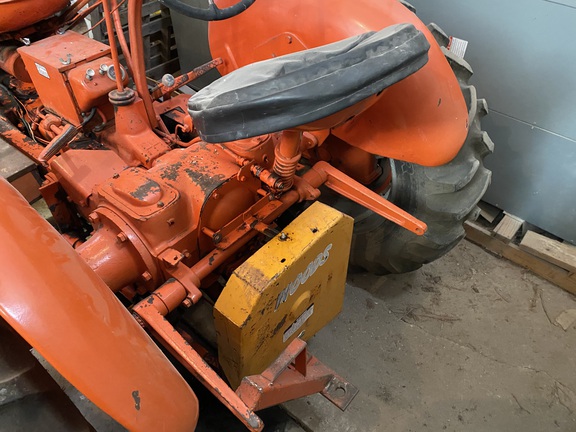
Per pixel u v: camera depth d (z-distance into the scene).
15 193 0.88
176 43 2.98
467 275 2.24
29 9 1.73
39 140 1.86
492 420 1.74
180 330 1.56
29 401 0.80
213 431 1.59
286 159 1.27
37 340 0.70
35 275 0.74
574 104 1.84
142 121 1.57
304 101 0.95
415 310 2.09
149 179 1.31
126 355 0.78
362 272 2.21
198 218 1.33
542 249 2.17
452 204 1.61
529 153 2.07
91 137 1.71
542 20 1.74
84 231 1.75
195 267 1.31
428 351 1.94
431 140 1.39
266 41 1.55
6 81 2.05
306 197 1.48
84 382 0.72
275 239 1.20
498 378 1.86
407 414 1.75
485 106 1.63
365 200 1.48
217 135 1.01
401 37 1.03
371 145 1.52
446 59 1.43
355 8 1.34
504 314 2.08
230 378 1.39
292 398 1.36
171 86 1.70
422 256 1.80
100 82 1.57
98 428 1.53
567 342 1.99
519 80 1.92
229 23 1.62
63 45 1.67
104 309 0.80
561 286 2.19
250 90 0.95
